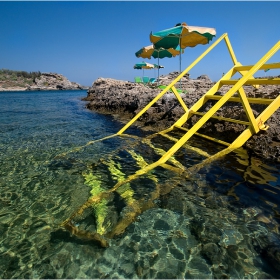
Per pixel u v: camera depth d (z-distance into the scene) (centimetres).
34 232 298
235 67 714
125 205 350
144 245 271
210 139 632
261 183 398
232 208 333
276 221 299
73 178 457
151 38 1105
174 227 299
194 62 768
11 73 15475
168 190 390
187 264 242
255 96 687
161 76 2448
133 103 1184
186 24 1059
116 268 241
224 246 264
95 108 1683
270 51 459
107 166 512
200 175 439
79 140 751
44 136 820
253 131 539
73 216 326
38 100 2994
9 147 680
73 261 251
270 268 231
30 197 387
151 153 586
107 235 288
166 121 890
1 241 283
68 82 14000
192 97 884
